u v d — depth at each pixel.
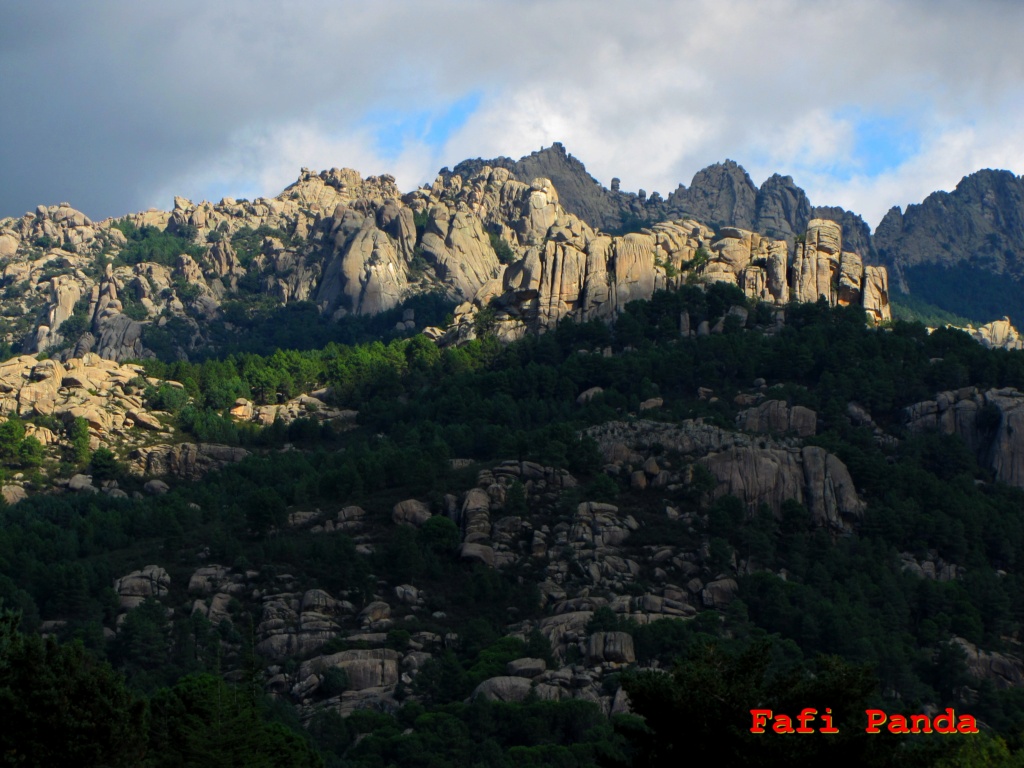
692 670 93.69
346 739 157.75
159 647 175.62
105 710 98.44
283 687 173.50
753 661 94.56
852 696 91.81
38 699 96.44
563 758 145.62
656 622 179.38
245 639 181.88
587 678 168.12
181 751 108.31
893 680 177.38
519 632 185.50
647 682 94.31
